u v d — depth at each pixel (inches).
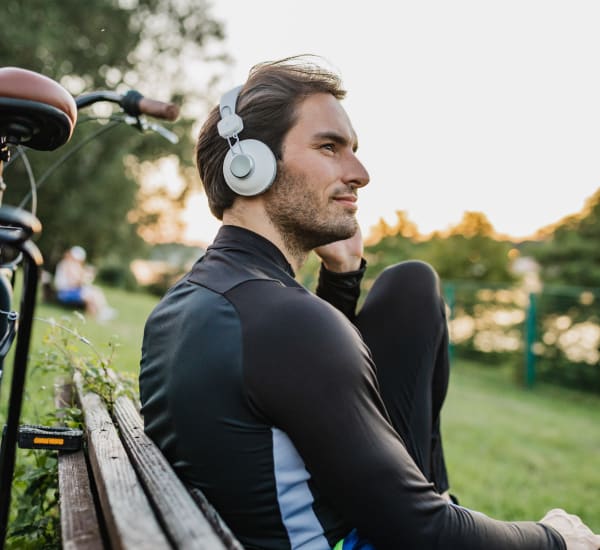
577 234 622.2
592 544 45.1
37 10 561.9
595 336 431.2
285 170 46.9
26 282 29.7
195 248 1063.0
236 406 37.5
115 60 671.1
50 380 109.2
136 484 34.5
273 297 38.6
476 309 506.9
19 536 58.4
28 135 41.0
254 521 38.2
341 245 64.4
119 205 665.0
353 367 36.8
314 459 36.2
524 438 245.0
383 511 36.0
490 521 40.6
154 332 45.5
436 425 64.0
